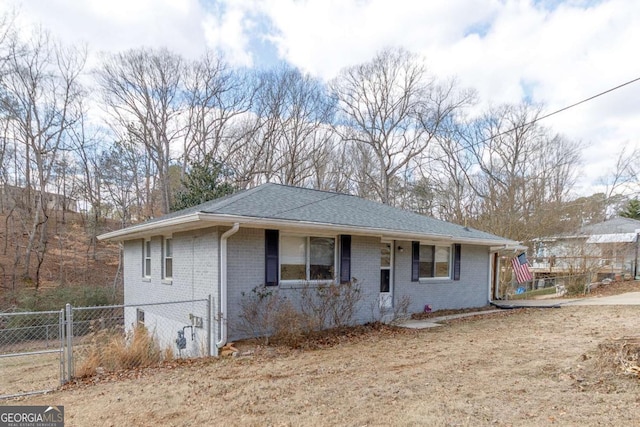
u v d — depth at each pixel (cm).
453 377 496
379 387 465
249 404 423
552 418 352
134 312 1182
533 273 2147
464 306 1226
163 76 2448
